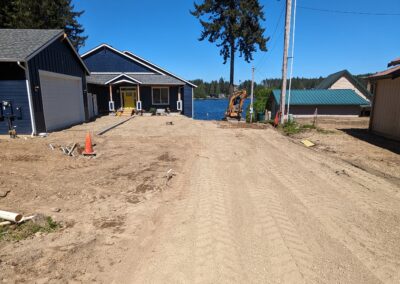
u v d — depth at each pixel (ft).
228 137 40.91
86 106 61.31
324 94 92.17
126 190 18.11
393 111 39.37
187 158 27.09
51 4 113.29
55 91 46.39
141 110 82.43
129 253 11.16
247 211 14.93
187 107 91.56
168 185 19.15
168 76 91.86
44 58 42.16
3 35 44.83
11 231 12.54
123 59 92.02
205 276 9.70
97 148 30.99
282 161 26.25
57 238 12.17
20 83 37.35
